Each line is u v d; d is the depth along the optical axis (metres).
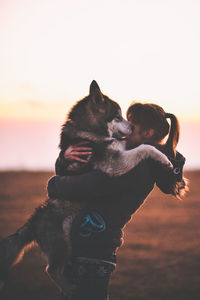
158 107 2.99
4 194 19.03
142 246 11.28
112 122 3.76
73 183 2.58
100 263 2.57
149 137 3.00
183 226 13.66
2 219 14.01
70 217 3.20
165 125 2.98
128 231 13.16
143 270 9.18
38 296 7.70
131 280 8.52
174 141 2.90
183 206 17.30
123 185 2.58
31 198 18.25
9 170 27.19
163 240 11.84
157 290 7.81
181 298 7.36
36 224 3.46
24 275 9.01
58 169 3.05
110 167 3.28
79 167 3.15
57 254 3.30
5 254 3.34
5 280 3.31
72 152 2.94
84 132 3.59
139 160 2.97
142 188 2.70
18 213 15.02
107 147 3.48
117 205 2.61
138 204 2.71
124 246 11.34
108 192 2.58
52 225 3.34
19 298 7.54
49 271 3.36
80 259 2.59
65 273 2.70
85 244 2.59
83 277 2.57
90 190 2.56
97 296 2.56
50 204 3.43
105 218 2.60
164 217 15.22
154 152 2.80
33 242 3.52
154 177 2.82
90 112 3.74
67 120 3.73
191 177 24.20
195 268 9.30
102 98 3.80
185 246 11.20
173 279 8.45
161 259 9.89
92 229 2.58
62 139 3.67
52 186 2.71
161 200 19.00
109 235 2.59
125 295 7.59
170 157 2.84
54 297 7.60
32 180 23.52
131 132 3.05
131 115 3.05
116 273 8.97
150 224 14.05
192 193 19.94
